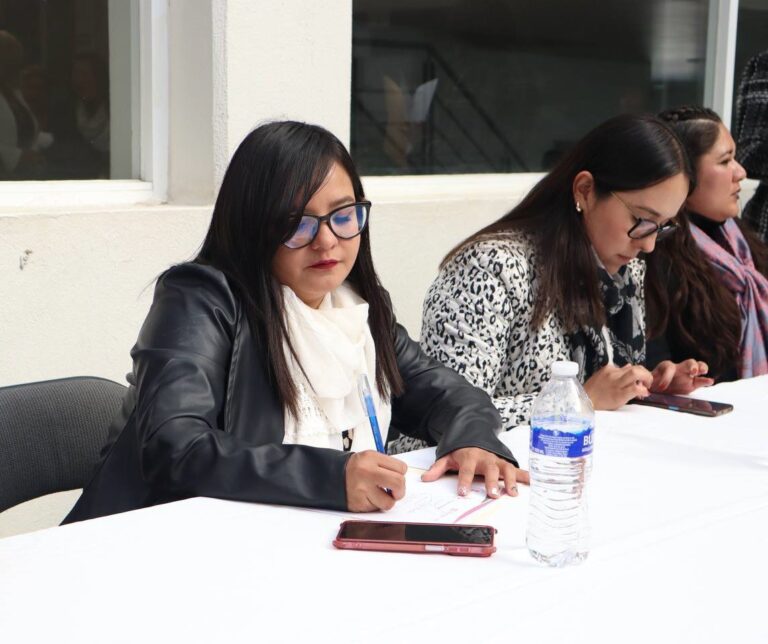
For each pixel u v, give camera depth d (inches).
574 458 50.8
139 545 49.6
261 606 43.2
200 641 40.0
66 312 98.8
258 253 64.8
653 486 60.8
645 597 44.9
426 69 140.3
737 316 108.1
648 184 83.8
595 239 88.0
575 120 158.4
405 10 136.7
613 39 160.9
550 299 86.7
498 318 85.4
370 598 44.2
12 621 41.5
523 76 151.1
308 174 64.1
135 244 102.8
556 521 50.8
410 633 40.9
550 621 42.3
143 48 110.3
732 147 114.3
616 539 51.8
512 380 88.3
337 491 55.2
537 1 150.9
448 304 86.0
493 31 146.6
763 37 180.2
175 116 111.7
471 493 59.4
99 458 68.6
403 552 49.6
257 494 55.9
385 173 138.3
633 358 94.3
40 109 106.5
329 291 68.6
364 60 133.4
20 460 68.3
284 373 64.6
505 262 85.8
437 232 130.4
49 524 104.2
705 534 52.9
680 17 169.0
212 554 48.8
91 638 40.1
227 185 65.9
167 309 63.7
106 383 73.8
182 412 59.4
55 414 70.3
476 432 65.6
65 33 107.4
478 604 43.7
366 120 134.9
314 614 42.5
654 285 103.9
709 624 42.5
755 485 61.8
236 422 63.2
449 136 144.4
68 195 106.7
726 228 117.6
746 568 48.6
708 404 81.5
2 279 94.2
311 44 114.0
